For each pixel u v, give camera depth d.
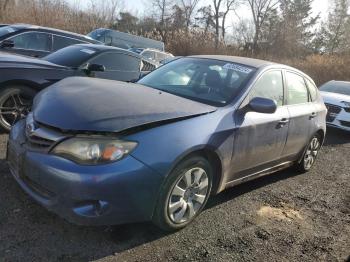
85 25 25.75
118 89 4.00
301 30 54.00
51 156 3.27
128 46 21.86
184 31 30.31
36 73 6.02
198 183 3.87
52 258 3.19
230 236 3.98
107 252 3.37
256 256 3.70
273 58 33.03
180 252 3.55
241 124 4.19
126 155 3.24
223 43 30.75
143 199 3.33
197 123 3.75
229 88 4.47
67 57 7.01
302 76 5.85
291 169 6.33
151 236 3.71
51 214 3.78
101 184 3.13
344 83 12.40
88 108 3.46
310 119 5.74
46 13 23.42
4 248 3.22
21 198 3.99
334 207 5.20
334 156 8.09
